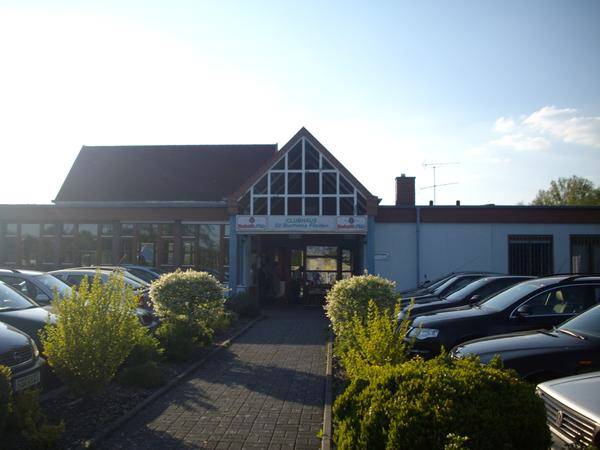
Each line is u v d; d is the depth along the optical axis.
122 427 7.04
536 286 9.61
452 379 4.39
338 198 20.41
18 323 9.09
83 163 33.31
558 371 6.76
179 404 8.05
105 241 24.58
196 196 30.44
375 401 4.45
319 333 15.07
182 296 12.01
